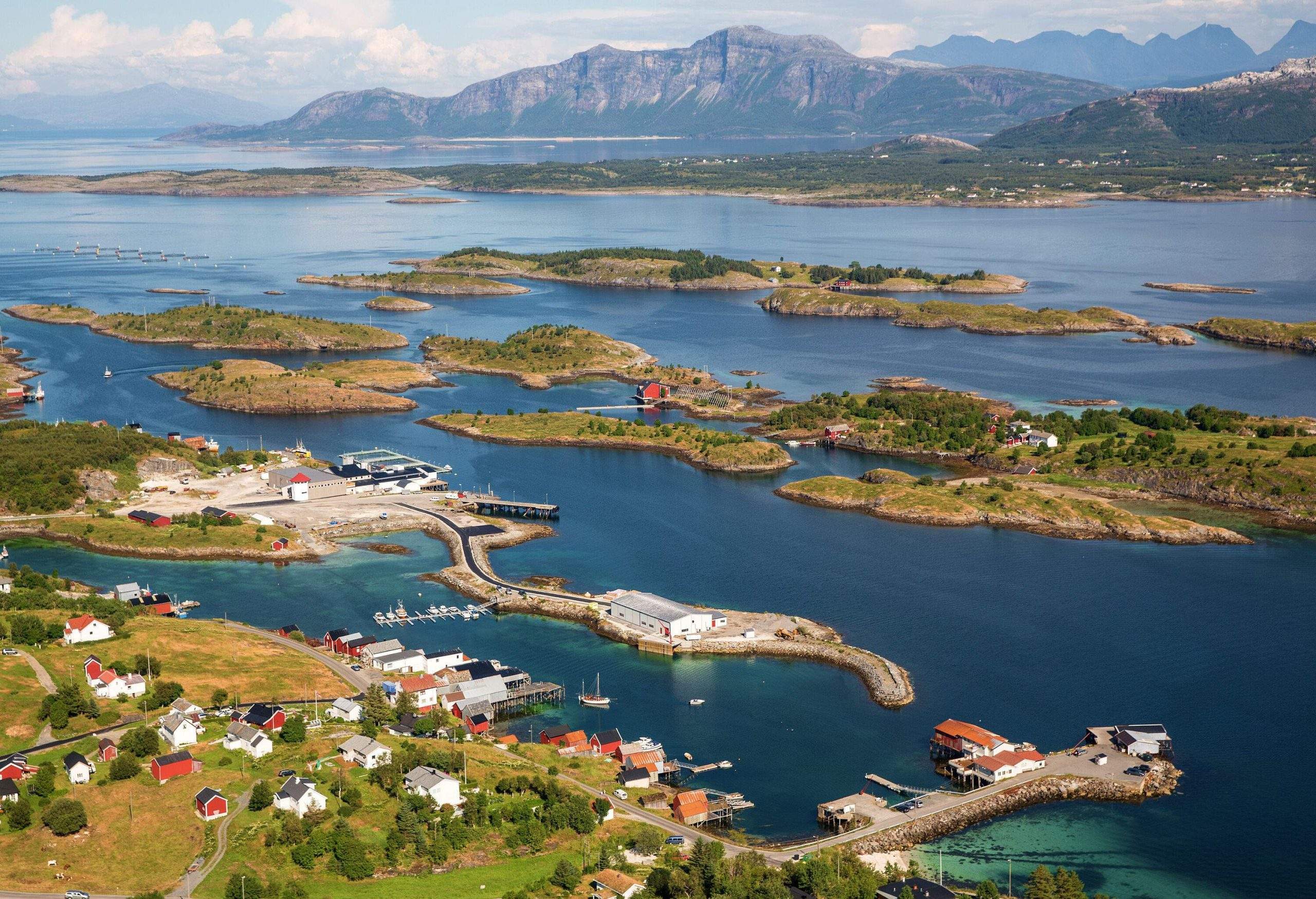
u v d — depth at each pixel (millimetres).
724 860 160625
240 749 188875
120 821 168625
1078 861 171000
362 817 171375
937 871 167500
